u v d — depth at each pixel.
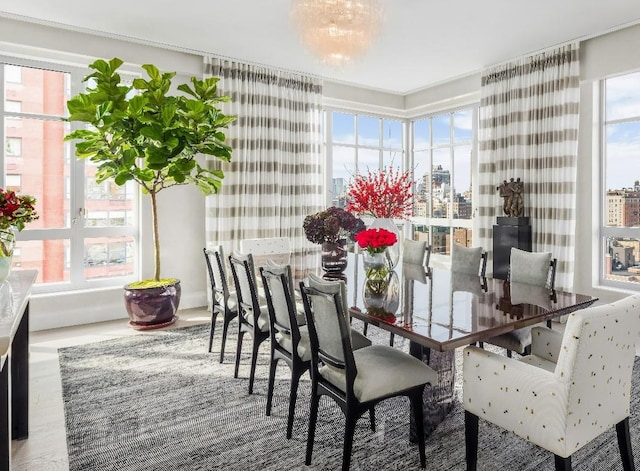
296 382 2.22
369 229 2.86
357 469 1.96
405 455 2.08
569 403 1.50
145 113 3.62
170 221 4.78
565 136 4.34
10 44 3.87
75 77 4.33
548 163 4.49
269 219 5.16
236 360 3.02
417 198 6.56
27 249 4.23
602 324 1.52
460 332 1.88
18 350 2.22
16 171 4.18
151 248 4.70
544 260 2.99
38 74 4.24
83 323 4.33
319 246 5.57
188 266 4.91
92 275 4.54
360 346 2.46
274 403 2.64
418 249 3.99
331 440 2.21
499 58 4.80
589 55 4.25
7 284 2.02
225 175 4.88
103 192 4.57
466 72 5.30
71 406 2.60
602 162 4.36
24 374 2.23
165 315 4.15
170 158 3.65
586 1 3.43
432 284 2.92
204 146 3.84
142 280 4.56
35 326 4.10
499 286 2.86
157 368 3.19
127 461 2.05
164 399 2.69
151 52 4.50
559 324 4.30
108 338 3.88
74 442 2.21
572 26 3.92
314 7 2.91
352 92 5.93
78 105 3.45
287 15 3.73
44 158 4.29
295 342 2.21
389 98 6.27
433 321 2.05
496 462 2.01
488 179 5.10
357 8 2.90
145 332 4.06
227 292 3.26
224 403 2.63
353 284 2.87
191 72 4.73
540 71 4.54
